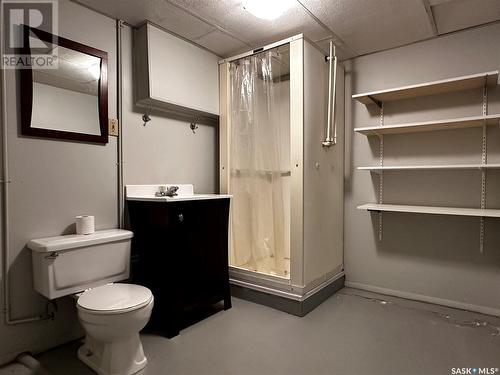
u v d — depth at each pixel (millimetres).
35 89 1810
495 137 2307
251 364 1709
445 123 2254
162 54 2344
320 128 2535
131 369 1622
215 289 2363
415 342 1937
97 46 2107
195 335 2037
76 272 1787
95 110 2084
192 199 2145
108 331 1518
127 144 2289
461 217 2453
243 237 2791
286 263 2725
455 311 2406
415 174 2619
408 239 2672
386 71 2734
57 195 1926
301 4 2035
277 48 2494
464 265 2443
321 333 2057
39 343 1862
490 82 2227
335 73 2529
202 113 2744
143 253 2199
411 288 2664
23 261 1788
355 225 2928
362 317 2301
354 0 1992
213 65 2816
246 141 2758
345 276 2998
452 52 2441
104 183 2164
